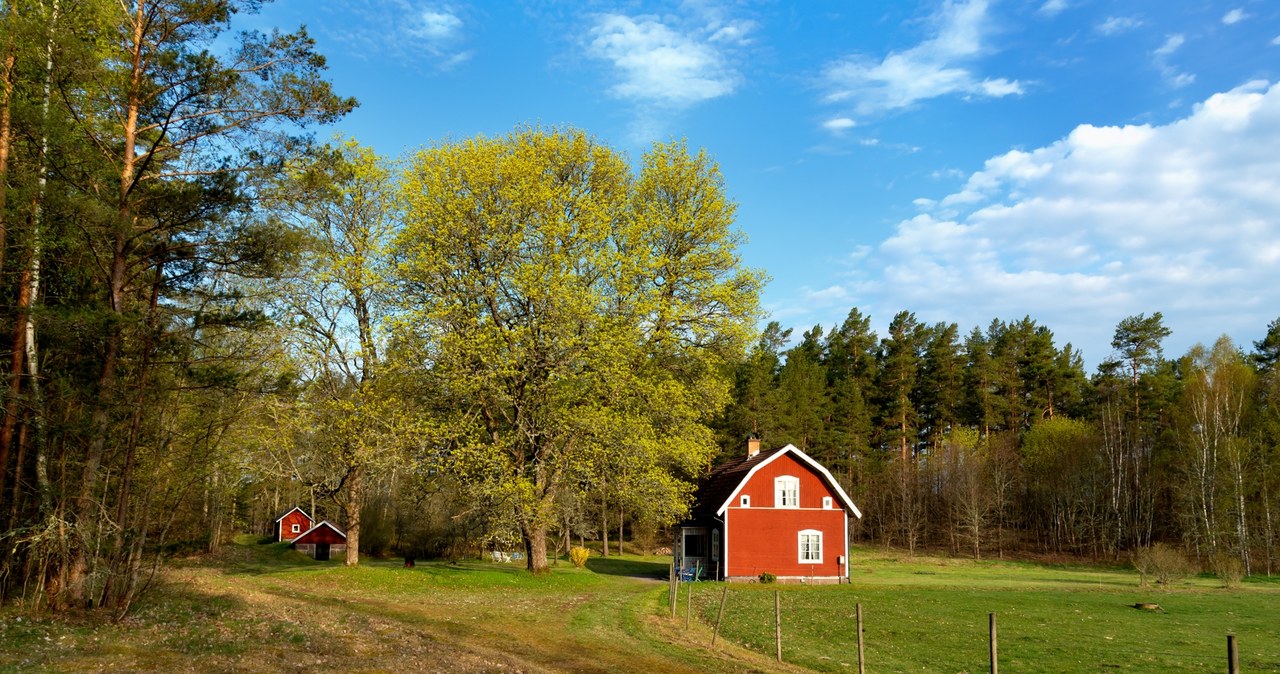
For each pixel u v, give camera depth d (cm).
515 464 3416
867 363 8644
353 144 3606
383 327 3397
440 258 3259
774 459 4400
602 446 3325
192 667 1571
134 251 2080
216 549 5050
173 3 2052
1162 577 4275
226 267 2208
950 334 8550
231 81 2055
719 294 3541
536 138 3653
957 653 2133
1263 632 2597
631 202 3762
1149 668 1948
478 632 2188
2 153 1809
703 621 2641
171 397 2153
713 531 4516
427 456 3378
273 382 2389
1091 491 7131
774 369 8981
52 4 1864
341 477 3850
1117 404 7569
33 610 1953
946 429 8581
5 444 1928
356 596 2984
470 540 5094
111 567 2097
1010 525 8050
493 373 3136
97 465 1989
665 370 3675
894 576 5028
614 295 3466
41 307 1750
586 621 2441
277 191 2212
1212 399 6269
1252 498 6069
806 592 3722
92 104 1975
